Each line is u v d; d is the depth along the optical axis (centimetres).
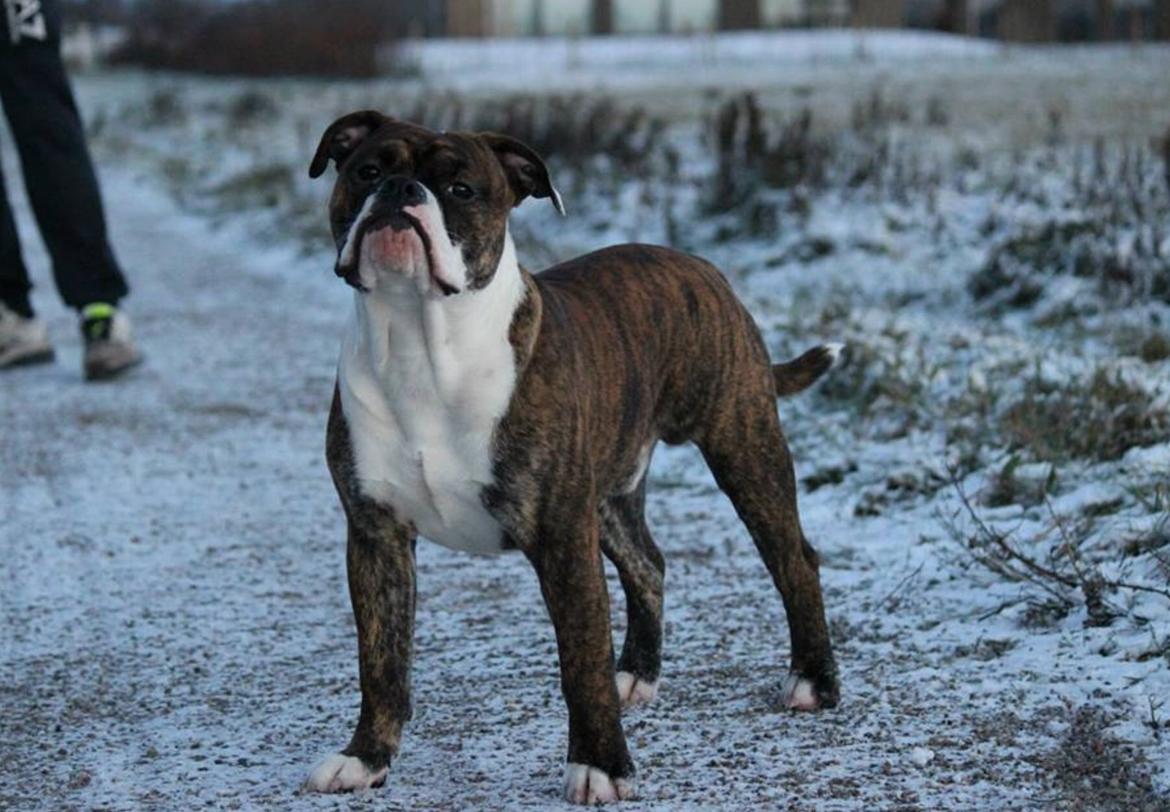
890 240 1585
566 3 5500
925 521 878
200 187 2794
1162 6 4547
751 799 565
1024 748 595
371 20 4641
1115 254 1327
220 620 802
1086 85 2941
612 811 560
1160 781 561
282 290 1841
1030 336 1242
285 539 938
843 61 4034
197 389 1332
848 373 1134
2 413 1262
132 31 5641
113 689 713
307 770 610
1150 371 1046
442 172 564
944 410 1027
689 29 4878
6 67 1319
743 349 670
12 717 683
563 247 1742
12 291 1419
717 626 761
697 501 984
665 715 655
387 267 544
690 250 1712
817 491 966
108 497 1030
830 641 679
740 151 1989
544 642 746
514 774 597
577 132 2238
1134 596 705
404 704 606
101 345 1354
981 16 5150
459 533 596
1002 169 1845
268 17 4997
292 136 3253
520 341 575
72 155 1341
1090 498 845
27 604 834
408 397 568
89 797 591
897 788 570
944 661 692
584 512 583
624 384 622
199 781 602
